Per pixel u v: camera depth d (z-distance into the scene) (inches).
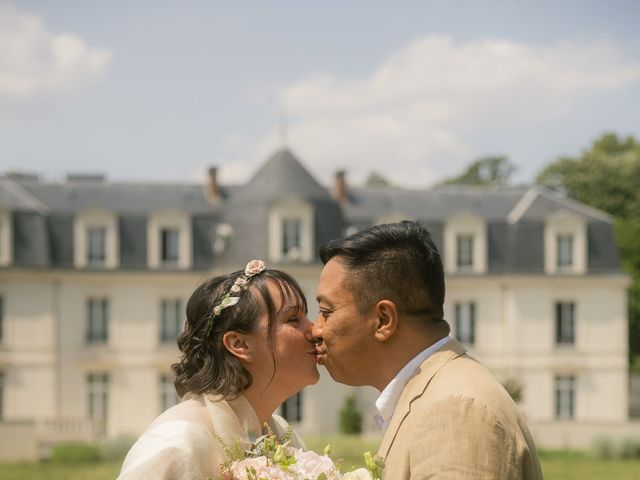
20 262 1390.3
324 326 138.7
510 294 1441.9
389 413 136.2
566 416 1439.5
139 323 1406.3
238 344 148.8
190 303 152.6
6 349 1384.1
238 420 146.6
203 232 1446.9
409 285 134.7
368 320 135.6
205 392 146.5
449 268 1451.8
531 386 1438.2
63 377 1391.5
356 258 136.0
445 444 124.5
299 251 1391.5
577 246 1457.9
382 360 136.5
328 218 1416.1
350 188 1550.2
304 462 140.4
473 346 1439.5
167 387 1407.5
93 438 1275.8
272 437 142.4
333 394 1347.2
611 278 1445.6
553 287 1444.4
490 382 130.9
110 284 1407.5
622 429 1184.2
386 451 132.9
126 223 1433.3
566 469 957.2
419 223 139.2
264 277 152.1
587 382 1443.2
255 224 1407.5
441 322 137.6
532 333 1439.5
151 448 136.3
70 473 975.0
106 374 1402.6
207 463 137.4
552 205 1493.6
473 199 1523.1
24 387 1384.1
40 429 1296.8
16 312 1389.0
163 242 1437.0
